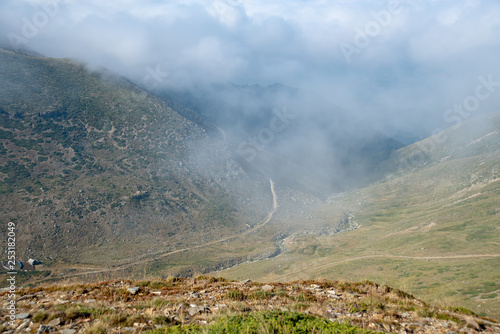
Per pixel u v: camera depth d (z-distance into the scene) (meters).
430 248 85.56
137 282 13.40
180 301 10.73
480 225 92.88
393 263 79.31
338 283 13.78
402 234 109.31
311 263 93.88
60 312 8.80
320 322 8.32
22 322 8.44
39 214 105.75
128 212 121.81
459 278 56.38
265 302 10.99
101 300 10.68
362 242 114.00
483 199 113.75
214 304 10.61
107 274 88.06
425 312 10.53
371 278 66.81
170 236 120.00
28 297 10.70
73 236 104.06
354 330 7.89
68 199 115.62
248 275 88.38
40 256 92.44
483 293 44.66
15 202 106.19
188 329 7.93
